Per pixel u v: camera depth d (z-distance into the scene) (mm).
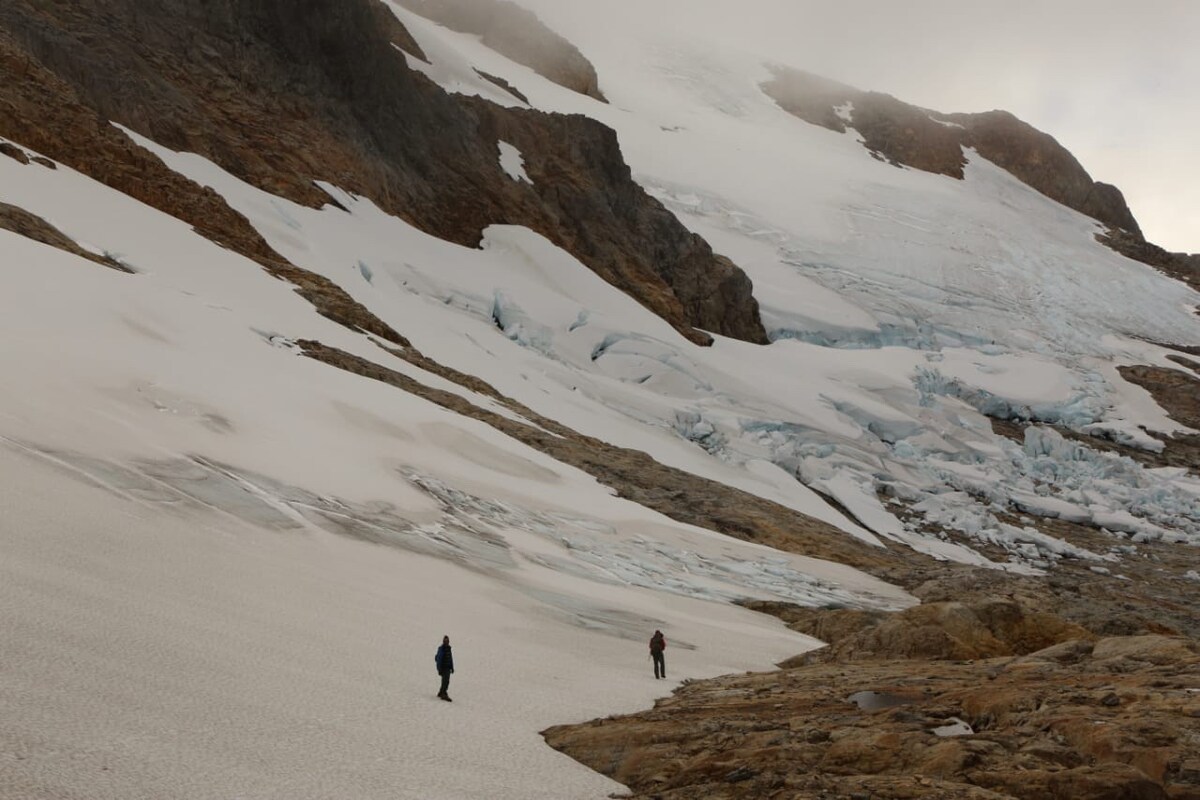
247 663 16375
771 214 127000
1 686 12414
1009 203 161500
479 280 77500
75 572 18188
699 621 31703
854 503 66750
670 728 17062
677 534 44406
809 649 30797
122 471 25891
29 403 27719
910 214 136750
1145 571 64312
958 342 106938
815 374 90562
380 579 25266
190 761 11867
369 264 68875
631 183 107312
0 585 16109
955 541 65250
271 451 32812
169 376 35469
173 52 75000
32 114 55969
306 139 78625
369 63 88000
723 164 139750
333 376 45406
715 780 14445
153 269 48219
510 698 18750
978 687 18859
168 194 58656
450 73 114000
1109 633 38719
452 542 31688
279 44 82625
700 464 62438
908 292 114438
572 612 27984
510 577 30094
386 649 19656
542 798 13492
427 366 56750
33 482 22531
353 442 37969
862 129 174625
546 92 140875
